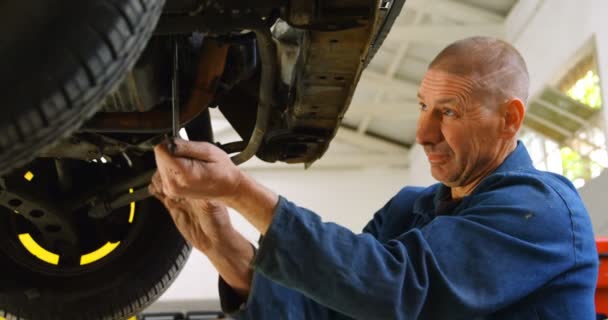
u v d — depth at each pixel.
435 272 1.57
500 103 1.80
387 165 14.30
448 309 1.57
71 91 1.37
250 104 2.61
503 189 1.74
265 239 1.53
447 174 1.86
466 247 1.62
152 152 2.66
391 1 2.30
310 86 2.29
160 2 1.51
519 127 1.84
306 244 1.52
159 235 2.89
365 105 12.45
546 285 1.69
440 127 1.82
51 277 2.80
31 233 2.89
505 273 1.60
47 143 1.43
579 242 1.71
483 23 10.10
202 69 2.26
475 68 1.79
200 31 1.95
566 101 8.52
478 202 1.74
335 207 14.03
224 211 1.91
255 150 2.41
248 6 1.96
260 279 1.85
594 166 8.41
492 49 1.82
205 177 1.51
